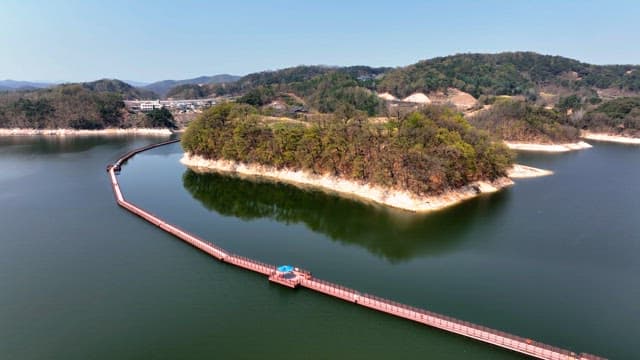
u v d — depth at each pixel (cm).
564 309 8444
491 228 12962
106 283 9544
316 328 7919
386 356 7156
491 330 7388
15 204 15538
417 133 16675
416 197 14975
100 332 7775
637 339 7531
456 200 15725
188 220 14050
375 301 8431
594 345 7369
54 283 9519
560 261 10619
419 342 7525
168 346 7394
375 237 12344
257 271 10069
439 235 12419
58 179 19812
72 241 12006
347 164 17588
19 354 7181
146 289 9300
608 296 8931
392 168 15812
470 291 9138
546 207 15150
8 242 11869
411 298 8850
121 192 17450
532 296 8931
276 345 7431
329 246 11738
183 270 10219
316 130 19388
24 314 8312
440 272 10038
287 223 13750
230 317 8250
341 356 7156
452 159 15788
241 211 15112
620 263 10494
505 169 19000
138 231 12875
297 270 9775
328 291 8994
